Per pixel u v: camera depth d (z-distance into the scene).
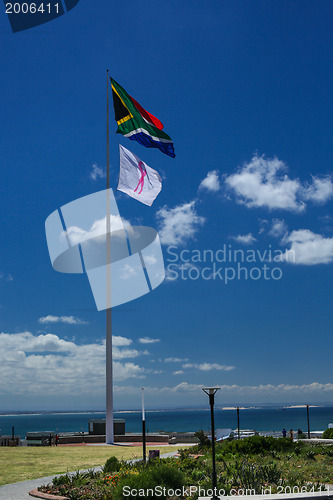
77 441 42.09
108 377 38.66
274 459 23.52
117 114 40.16
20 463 23.67
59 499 14.33
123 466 19.27
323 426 164.75
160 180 38.47
